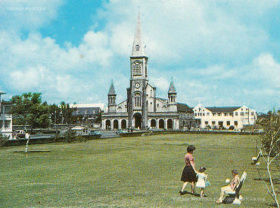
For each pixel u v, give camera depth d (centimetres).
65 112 16525
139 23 15675
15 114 4559
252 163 2817
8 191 1694
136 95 15500
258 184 1906
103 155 3612
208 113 17200
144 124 15250
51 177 2141
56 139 5988
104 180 2025
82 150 4288
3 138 4875
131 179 2059
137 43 15525
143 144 5559
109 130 14775
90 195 1606
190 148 1625
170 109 15188
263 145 2077
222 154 3747
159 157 3422
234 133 9838
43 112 4678
